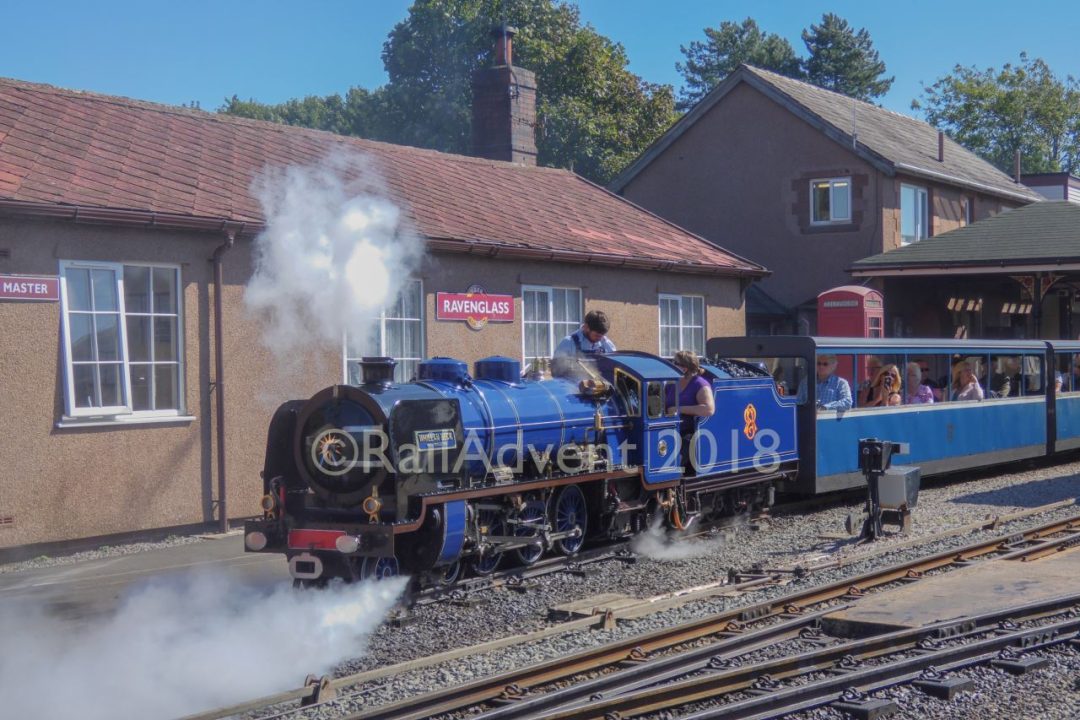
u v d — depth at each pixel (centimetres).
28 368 1076
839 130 2630
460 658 716
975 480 1722
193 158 1384
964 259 2272
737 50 7900
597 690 635
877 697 632
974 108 5650
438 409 884
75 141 1276
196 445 1218
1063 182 3669
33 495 1078
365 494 845
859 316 2116
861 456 1151
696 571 1015
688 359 1177
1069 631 766
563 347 1141
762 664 662
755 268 2009
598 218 1923
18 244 1070
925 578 941
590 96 3906
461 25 3931
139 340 1181
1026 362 1833
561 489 1014
